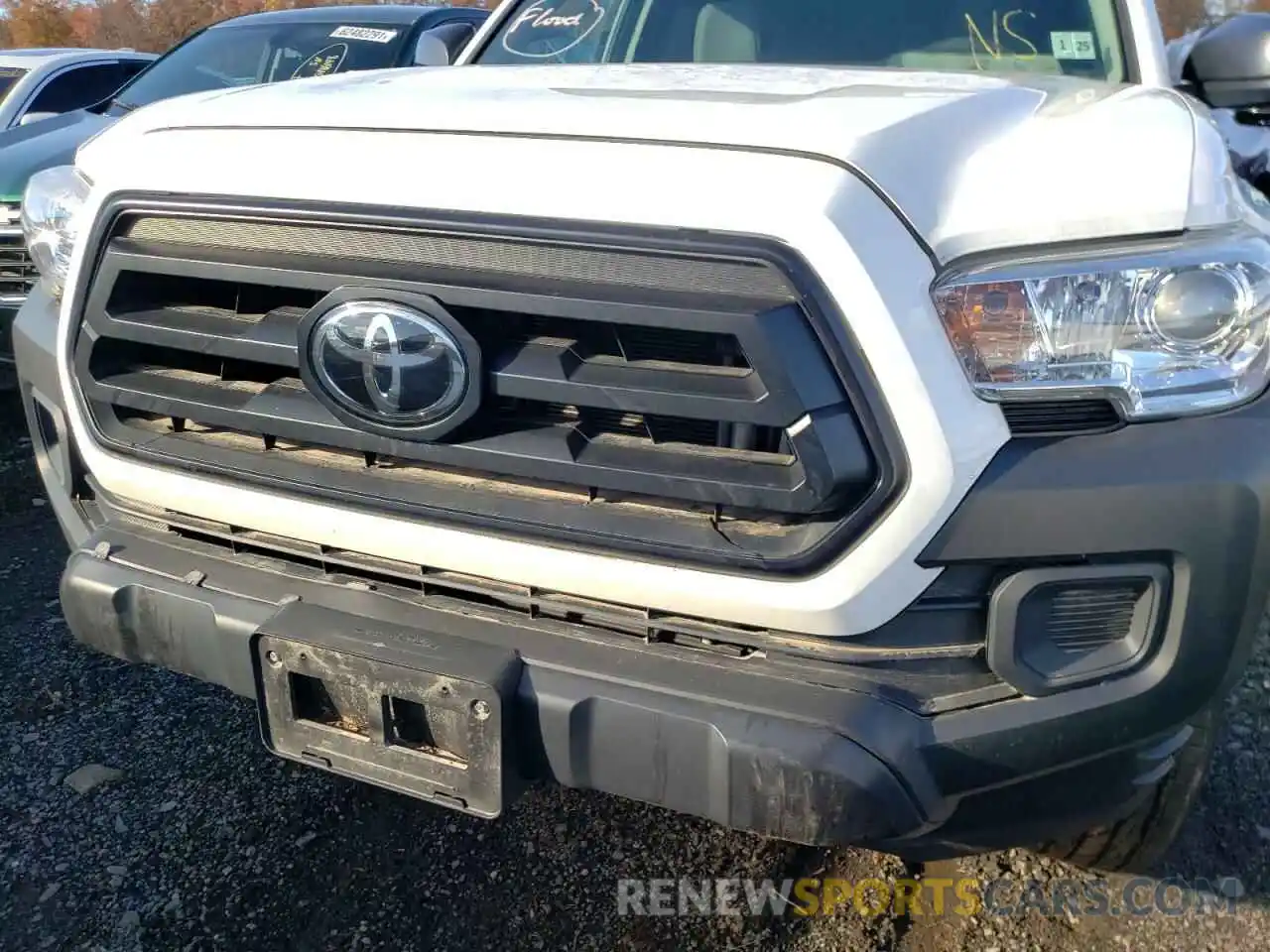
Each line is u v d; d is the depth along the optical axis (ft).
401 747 6.11
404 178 5.63
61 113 21.38
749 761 5.30
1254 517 5.28
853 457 5.07
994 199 5.25
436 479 5.99
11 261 15.39
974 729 5.37
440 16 19.77
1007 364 5.17
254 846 7.99
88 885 7.58
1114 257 5.22
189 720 9.48
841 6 9.75
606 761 5.64
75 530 7.39
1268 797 8.49
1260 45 7.94
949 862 7.90
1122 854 7.37
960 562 5.21
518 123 5.79
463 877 7.75
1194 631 5.36
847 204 5.01
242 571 6.59
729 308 5.03
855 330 4.98
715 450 5.42
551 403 5.65
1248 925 7.36
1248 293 5.36
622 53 10.21
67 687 9.92
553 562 5.71
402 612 6.14
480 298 5.38
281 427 6.09
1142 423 5.32
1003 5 9.38
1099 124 5.73
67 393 6.86
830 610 5.28
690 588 5.47
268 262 5.87
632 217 5.21
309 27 19.45
